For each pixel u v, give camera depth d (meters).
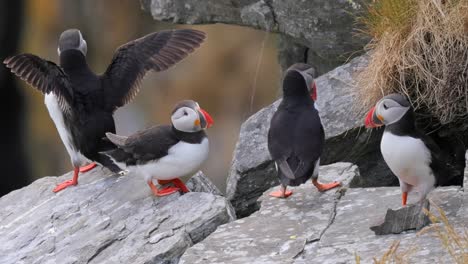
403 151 9.34
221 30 22.22
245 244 9.36
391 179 12.51
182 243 9.74
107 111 11.62
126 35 24.05
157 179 10.91
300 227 9.62
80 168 12.40
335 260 8.68
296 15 13.88
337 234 9.33
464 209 9.41
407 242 8.78
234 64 22.17
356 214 9.79
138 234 10.13
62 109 11.39
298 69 10.12
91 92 11.50
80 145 11.54
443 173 9.68
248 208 12.34
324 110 12.32
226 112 22.27
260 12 14.38
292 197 10.48
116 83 11.71
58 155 25.03
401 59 11.87
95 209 11.00
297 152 9.82
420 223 9.06
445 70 11.59
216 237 9.62
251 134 12.45
